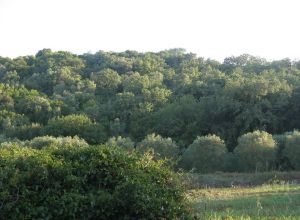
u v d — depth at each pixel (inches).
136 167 370.0
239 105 2760.8
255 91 2778.1
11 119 2829.7
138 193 339.6
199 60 4350.4
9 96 3088.1
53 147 397.4
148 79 3570.4
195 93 3270.2
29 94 3191.4
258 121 2711.6
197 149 2005.4
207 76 3501.5
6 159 355.3
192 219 363.3
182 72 3831.2
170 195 358.9
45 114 3002.0
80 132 2699.3
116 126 2874.0
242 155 1958.7
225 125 2783.0
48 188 344.8
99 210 342.6
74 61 4055.1
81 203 341.4
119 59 4192.9
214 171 1973.4
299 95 2758.4
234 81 2952.8
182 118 2893.7
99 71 3786.9
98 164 364.8
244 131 2694.4
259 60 4126.5
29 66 3919.8
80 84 3489.2
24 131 2746.1
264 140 1952.5
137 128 2901.1
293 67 3757.4
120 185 349.1
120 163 369.1
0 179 336.5
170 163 425.1
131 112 3024.1
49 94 3437.5
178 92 3366.1
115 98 3277.6
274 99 2805.1
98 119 3004.4
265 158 1932.8
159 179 368.5
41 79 3592.5
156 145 2151.8
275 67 3816.4
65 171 353.7
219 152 1985.7
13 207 331.0
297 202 733.3
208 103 2898.6
